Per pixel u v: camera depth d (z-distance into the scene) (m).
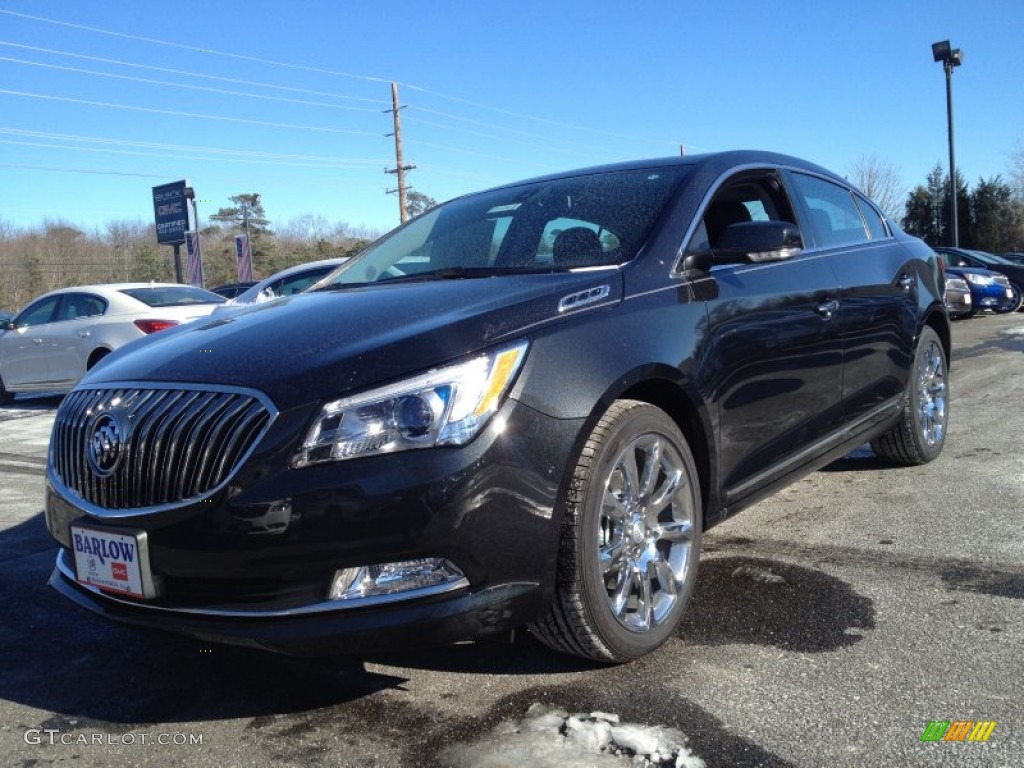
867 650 2.73
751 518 4.23
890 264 4.50
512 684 2.64
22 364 10.63
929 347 5.00
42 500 5.55
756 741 2.24
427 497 2.20
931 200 47.88
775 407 3.39
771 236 3.10
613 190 3.57
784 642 2.82
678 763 2.15
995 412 6.70
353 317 2.74
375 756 2.29
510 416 2.34
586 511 2.47
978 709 2.35
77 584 2.70
